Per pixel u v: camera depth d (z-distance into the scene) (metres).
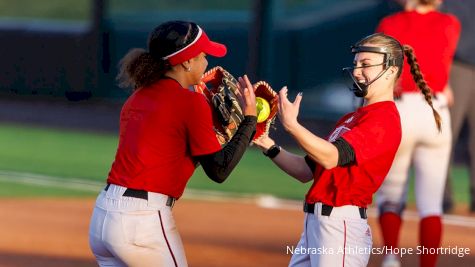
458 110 38.91
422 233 26.59
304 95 85.62
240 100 18.61
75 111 83.12
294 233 34.44
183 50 17.88
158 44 17.97
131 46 89.88
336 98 84.25
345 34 87.12
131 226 17.55
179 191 17.97
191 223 35.75
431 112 26.34
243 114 18.28
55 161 54.12
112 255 18.08
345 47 86.69
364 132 17.45
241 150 17.73
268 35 76.44
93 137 66.62
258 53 75.75
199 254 30.11
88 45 89.38
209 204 40.66
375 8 87.00
